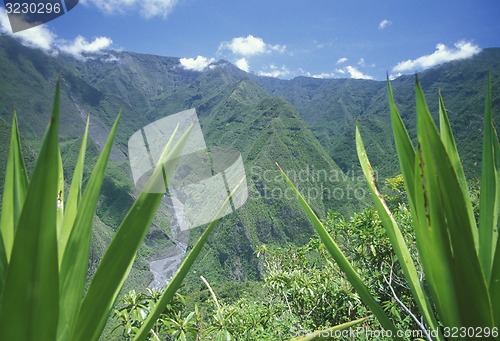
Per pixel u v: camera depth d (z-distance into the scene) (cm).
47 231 72
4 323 73
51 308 75
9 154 103
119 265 90
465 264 89
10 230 99
